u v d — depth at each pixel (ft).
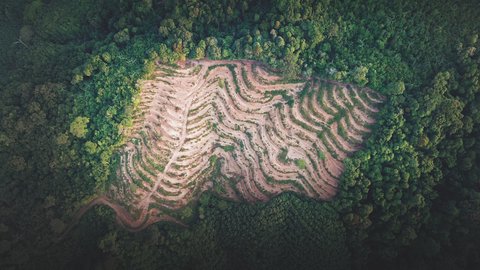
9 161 176.86
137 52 184.14
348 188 178.50
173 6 186.19
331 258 176.65
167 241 175.11
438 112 169.89
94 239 175.52
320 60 179.11
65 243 175.52
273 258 182.09
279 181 186.39
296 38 177.06
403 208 173.47
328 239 175.52
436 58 178.50
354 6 182.91
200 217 182.39
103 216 176.65
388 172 173.58
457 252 176.96
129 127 181.16
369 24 182.60
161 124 185.88
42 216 176.35
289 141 186.70
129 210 181.27
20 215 177.68
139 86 179.83
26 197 179.11
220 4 184.85
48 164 178.91
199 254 179.32
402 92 172.35
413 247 179.32
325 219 176.24
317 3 178.81
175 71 186.80
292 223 180.14
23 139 179.22
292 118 185.68
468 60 173.78
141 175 183.01
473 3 181.88
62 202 176.65
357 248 178.50
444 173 179.01
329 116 185.06
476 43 177.99
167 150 186.29
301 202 179.83
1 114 180.55
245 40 179.73
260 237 179.42
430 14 181.47
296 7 176.04
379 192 173.17
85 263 172.55
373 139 177.58
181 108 187.83
